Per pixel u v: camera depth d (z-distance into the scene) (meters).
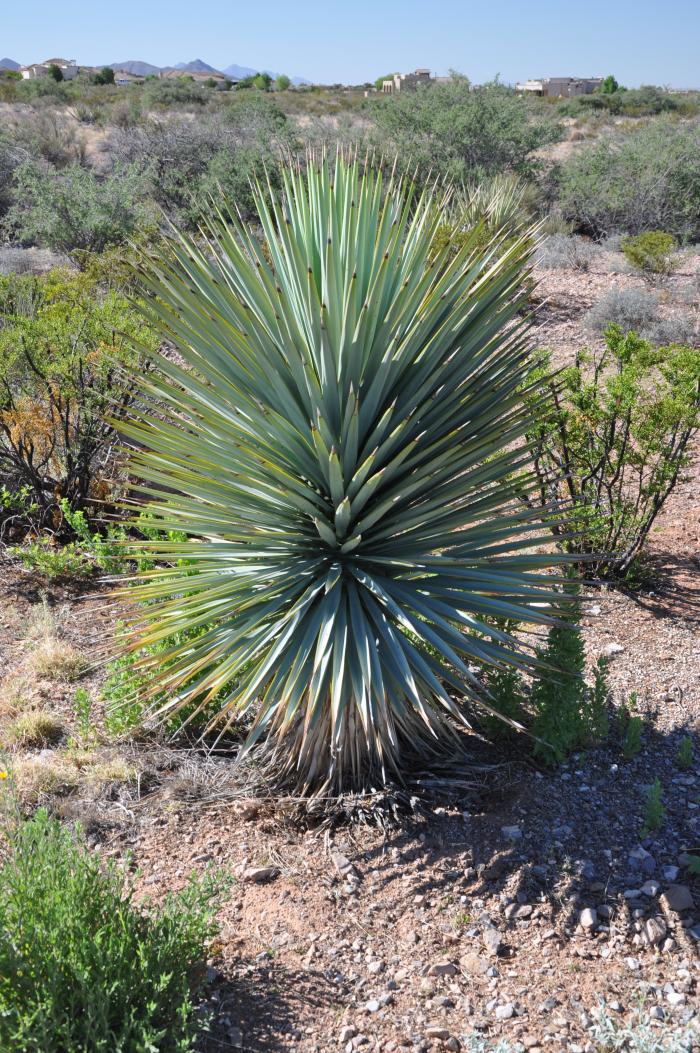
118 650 3.87
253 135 23.84
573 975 3.00
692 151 19.48
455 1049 2.72
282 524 3.70
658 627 5.37
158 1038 2.38
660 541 6.52
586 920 3.21
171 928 2.75
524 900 3.32
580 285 13.49
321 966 3.05
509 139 20.30
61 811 3.79
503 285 3.68
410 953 3.11
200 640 3.63
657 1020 2.80
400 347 3.54
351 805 3.78
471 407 3.77
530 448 3.83
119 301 7.06
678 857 3.50
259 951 3.11
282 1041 2.75
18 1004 2.47
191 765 4.14
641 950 3.09
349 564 3.76
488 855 3.54
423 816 3.76
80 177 16.69
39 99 39.53
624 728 4.30
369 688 3.26
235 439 3.61
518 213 12.96
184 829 3.73
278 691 3.59
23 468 6.38
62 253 15.93
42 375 6.52
